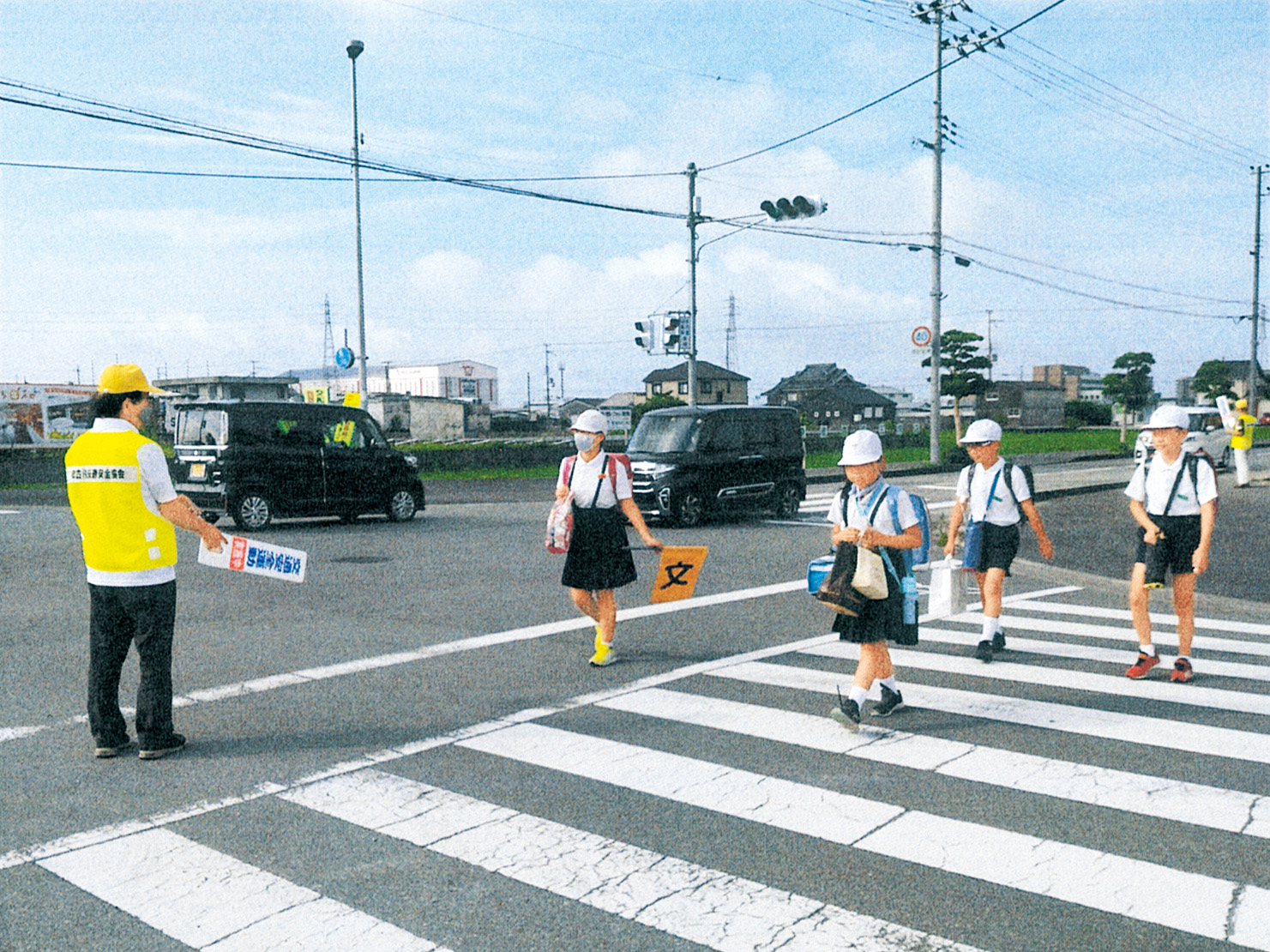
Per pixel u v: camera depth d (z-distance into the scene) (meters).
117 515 4.43
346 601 8.73
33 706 5.44
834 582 4.73
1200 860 3.40
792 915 3.04
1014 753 4.57
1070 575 10.09
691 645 6.96
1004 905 3.09
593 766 4.42
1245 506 15.97
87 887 3.25
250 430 14.20
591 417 6.20
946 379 61.25
